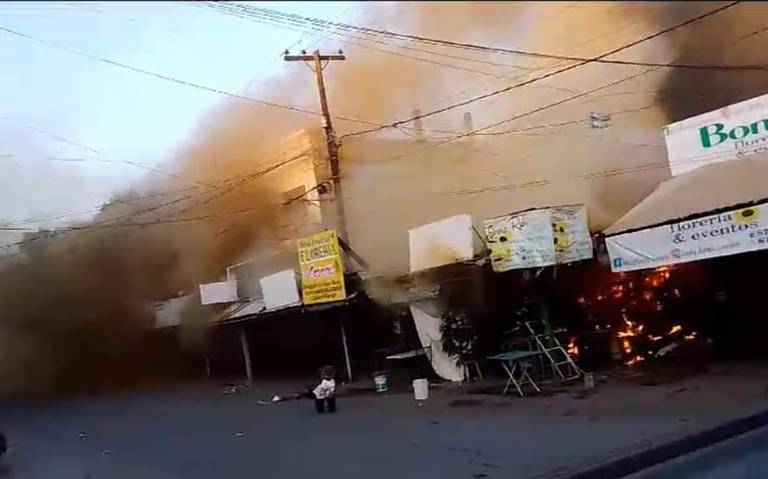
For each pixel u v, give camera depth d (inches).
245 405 576.4
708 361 459.5
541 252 441.7
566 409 365.1
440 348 551.2
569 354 494.9
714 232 361.1
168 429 477.4
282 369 792.3
